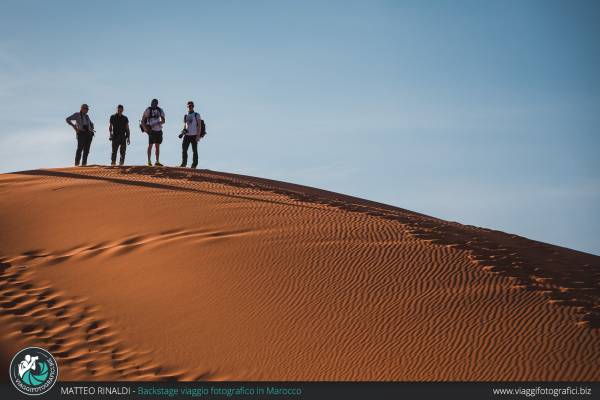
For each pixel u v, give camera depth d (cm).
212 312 2066
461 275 2173
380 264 2255
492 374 1709
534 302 2002
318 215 2809
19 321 2095
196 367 1859
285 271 2238
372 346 1847
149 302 2161
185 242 2503
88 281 2319
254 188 3491
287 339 1912
